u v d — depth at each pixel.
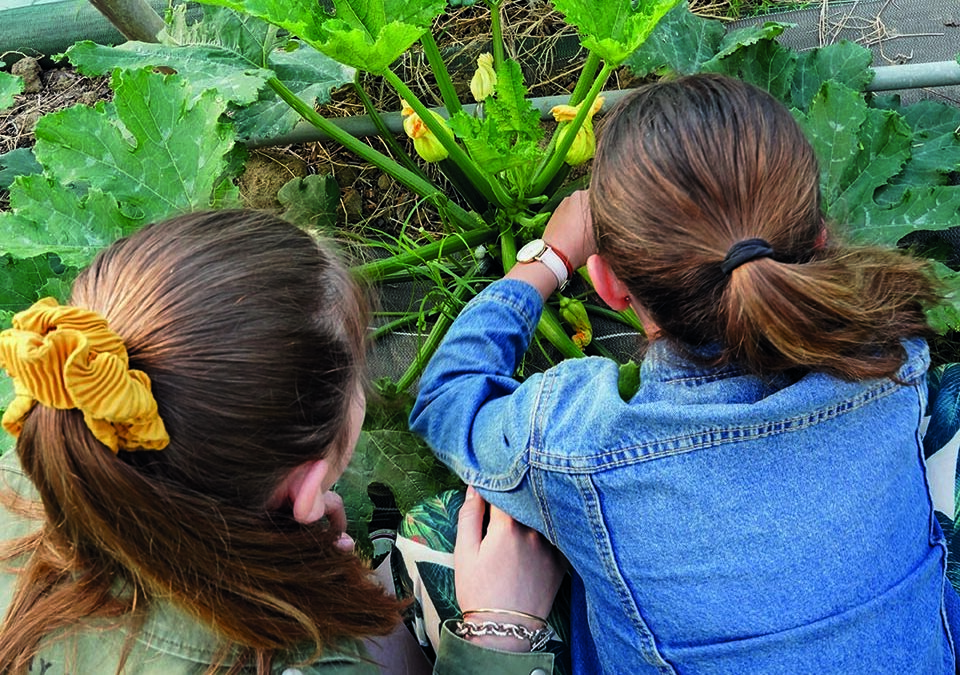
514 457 0.96
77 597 0.80
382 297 1.69
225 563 0.75
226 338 0.69
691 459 0.84
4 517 0.98
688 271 0.78
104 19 1.91
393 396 1.47
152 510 0.70
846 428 0.83
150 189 1.35
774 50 1.58
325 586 0.86
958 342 1.54
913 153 1.53
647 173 0.78
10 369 0.63
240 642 0.80
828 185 1.43
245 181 1.79
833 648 0.86
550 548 1.10
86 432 0.65
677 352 0.87
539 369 1.62
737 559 0.85
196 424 0.69
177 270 0.71
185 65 1.44
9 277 1.43
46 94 1.94
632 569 0.89
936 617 0.95
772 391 0.84
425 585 1.17
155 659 0.81
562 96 1.68
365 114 1.76
